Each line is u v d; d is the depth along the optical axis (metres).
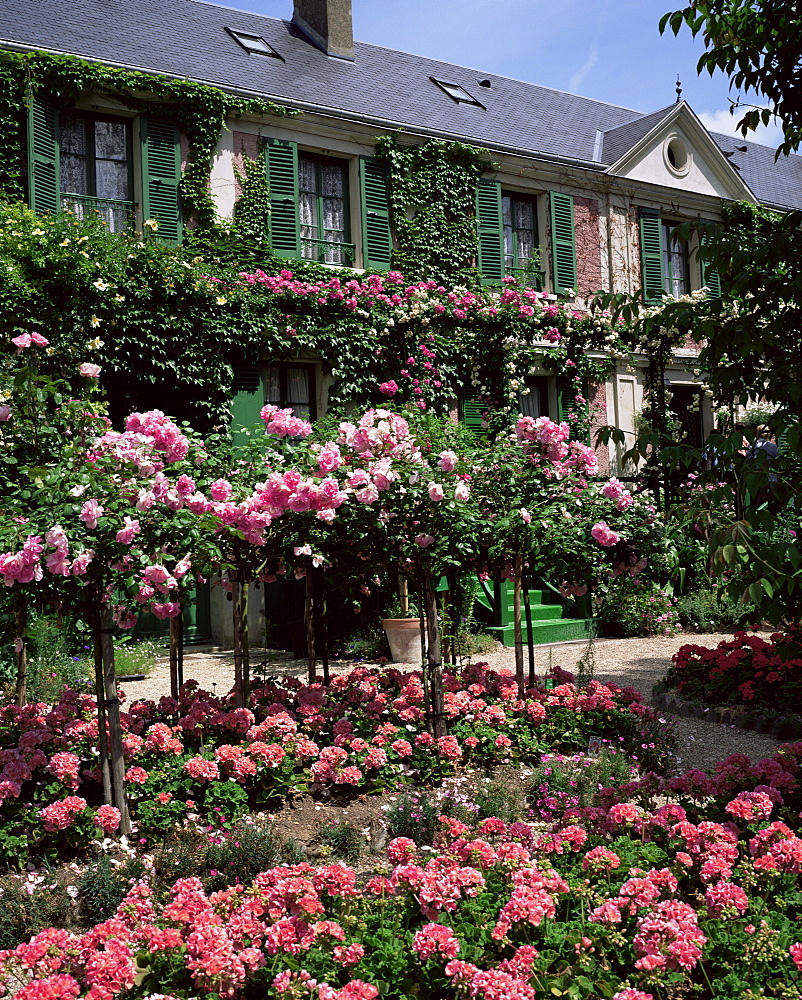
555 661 10.48
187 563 4.67
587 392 14.98
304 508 5.12
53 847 4.31
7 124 10.24
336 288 11.98
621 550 6.44
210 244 11.48
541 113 16.39
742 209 16.91
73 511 4.24
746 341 3.93
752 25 4.62
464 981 2.66
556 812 4.63
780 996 2.71
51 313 9.69
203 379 11.00
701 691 7.90
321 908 3.02
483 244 14.07
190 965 2.77
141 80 11.08
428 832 4.48
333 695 6.40
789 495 3.73
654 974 2.71
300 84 13.05
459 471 5.90
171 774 4.88
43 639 8.46
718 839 3.46
